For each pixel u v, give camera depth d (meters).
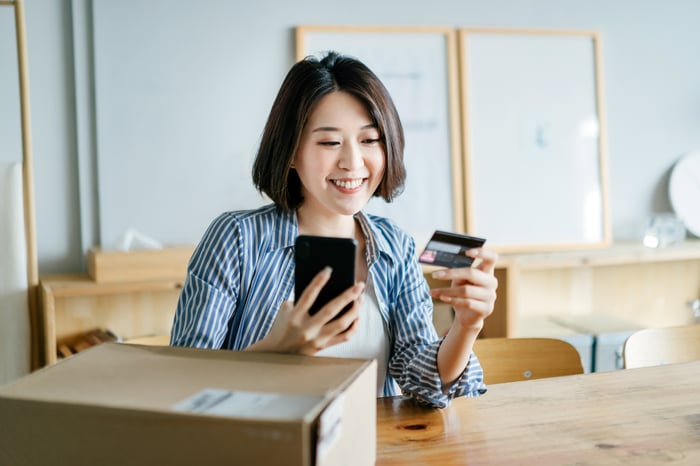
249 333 1.26
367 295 1.33
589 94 3.12
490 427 1.08
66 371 0.85
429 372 1.17
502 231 3.02
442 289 1.10
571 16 3.13
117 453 0.73
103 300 2.59
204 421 0.70
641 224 3.27
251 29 2.76
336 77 1.21
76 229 2.63
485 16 3.03
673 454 0.97
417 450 0.99
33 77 2.55
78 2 2.57
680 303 3.29
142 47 2.63
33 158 2.57
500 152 3.02
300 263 0.94
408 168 2.92
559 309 3.16
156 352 0.93
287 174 1.25
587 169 3.12
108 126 2.61
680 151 3.30
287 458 0.68
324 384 0.80
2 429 0.76
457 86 2.97
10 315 2.29
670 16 3.26
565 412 1.14
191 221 2.72
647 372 1.36
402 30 2.90
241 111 2.76
